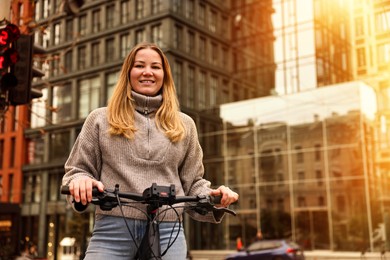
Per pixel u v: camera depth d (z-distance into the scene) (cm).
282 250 2219
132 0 3406
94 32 3384
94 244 227
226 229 3422
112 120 236
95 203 210
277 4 3575
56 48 1538
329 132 3125
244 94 3609
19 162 3369
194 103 3497
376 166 2903
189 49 3512
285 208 3238
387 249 2745
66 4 1091
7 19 683
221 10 3797
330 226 3045
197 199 223
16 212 2370
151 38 3350
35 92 720
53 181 3253
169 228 232
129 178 230
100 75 3312
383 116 2873
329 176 3098
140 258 220
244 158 3447
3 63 652
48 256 3164
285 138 3306
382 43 2848
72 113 3328
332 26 3181
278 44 3503
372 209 2892
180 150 245
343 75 3089
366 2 2920
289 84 3388
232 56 3731
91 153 241
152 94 249
